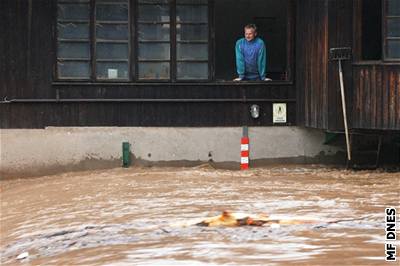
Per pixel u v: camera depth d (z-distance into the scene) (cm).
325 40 1666
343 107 1631
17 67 1848
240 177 1614
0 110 1852
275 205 1168
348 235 902
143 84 1848
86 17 1841
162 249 866
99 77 1848
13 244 1038
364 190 1351
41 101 1847
